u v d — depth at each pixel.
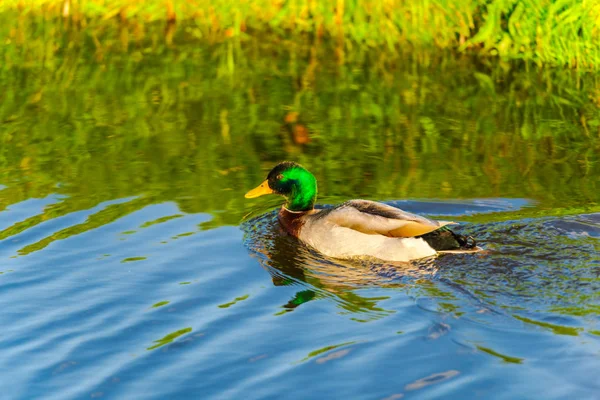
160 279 10.43
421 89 18.28
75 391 8.07
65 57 20.53
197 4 22.92
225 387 8.04
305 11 22.25
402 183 13.52
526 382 7.91
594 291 9.73
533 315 9.18
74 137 15.87
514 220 11.88
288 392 7.90
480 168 14.15
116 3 23.19
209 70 19.77
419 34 20.89
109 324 9.30
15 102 17.75
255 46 21.20
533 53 19.59
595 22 19.31
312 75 19.31
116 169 14.32
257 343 8.84
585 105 17.20
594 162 14.28
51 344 8.90
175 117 16.92
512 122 16.38
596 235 11.32
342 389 7.92
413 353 8.52
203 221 12.30
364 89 18.36
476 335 8.81
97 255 11.07
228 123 16.58
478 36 20.16
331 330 9.09
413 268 10.64
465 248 10.91
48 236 11.65
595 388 7.78
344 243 11.32
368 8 21.64
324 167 14.35
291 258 11.24
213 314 9.52
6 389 8.12
